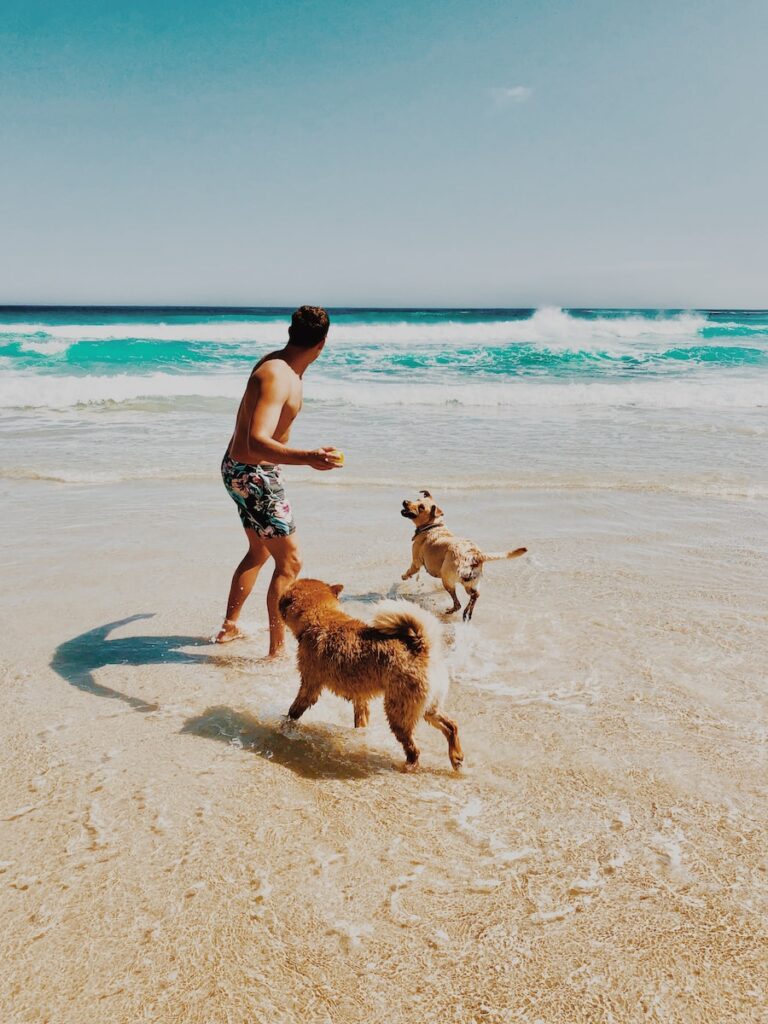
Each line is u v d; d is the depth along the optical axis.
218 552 6.39
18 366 20.02
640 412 14.36
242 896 2.49
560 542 6.73
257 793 3.11
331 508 7.84
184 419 13.45
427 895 2.50
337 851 2.74
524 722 3.71
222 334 31.14
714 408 14.69
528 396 15.74
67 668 4.27
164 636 4.77
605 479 9.05
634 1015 2.03
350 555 6.43
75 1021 2.01
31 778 3.16
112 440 11.49
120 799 3.04
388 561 6.30
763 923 2.35
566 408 14.87
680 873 2.59
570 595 5.48
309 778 3.25
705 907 2.43
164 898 2.48
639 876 2.58
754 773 3.22
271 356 4.13
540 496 8.32
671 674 4.20
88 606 5.22
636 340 29.45
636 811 2.97
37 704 3.83
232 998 2.09
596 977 2.16
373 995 2.10
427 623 3.31
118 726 3.64
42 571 5.88
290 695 4.04
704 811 2.96
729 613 5.09
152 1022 2.01
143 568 5.99
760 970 2.17
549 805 3.03
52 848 2.72
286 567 4.33
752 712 3.76
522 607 5.27
